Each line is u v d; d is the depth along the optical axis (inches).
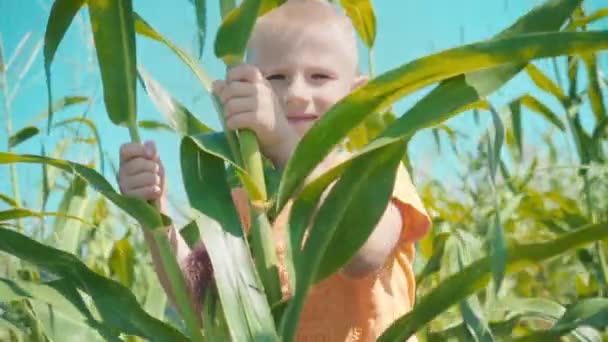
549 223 119.2
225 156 59.5
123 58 61.5
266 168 77.8
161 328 59.5
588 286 111.2
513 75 54.2
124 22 61.2
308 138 57.2
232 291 53.8
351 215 57.9
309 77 76.3
